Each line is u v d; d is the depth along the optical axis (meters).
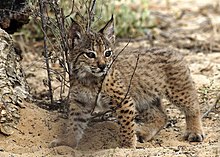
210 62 16.97
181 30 20.61
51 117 12.09
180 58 12.70
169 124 13.09
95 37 11.44
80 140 11.84
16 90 12.05
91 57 11.34
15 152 10.89
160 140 12.27
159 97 12.73
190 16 22.34
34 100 13.19
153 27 20.62
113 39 11.74
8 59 12.22
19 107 11.88
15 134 11.38
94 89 11.51
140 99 12.57
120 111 11.55
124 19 19.34
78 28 11.59
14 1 13.61
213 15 22.58
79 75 11.52
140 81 12.40
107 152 10.70
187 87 12.57
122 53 12.36
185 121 12.96
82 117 11.78
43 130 11.71
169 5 23.77
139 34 19.56
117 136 11.97
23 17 13.78
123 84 11.72
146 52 12.61
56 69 15.47
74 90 11.62
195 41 19.25
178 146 11.32
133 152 10.60
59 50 12.90
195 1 24.52
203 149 10.58
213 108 13.45
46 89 14.57
